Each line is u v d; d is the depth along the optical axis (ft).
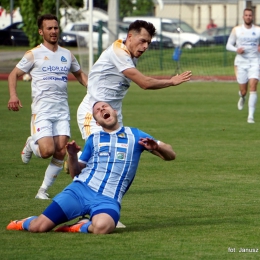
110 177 50.55
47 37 66.85
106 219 49.83
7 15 361.51
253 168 81.20
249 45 128.47
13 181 73.51
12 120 126.41
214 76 235.61
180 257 44.86
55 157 65.21
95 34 284.41
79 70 69.15
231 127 118.62
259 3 328.29
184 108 149.48
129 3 326.24
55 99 66.28
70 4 296.30
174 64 252.42
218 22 382.83
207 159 87.15
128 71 55.98
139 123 123.03
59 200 50.29
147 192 67.82
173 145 98.53
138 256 44.96
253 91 125.90
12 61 260.62
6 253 45.55
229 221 55.47
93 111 51.80
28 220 51.13
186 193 67.15
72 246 47.09
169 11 386.73
